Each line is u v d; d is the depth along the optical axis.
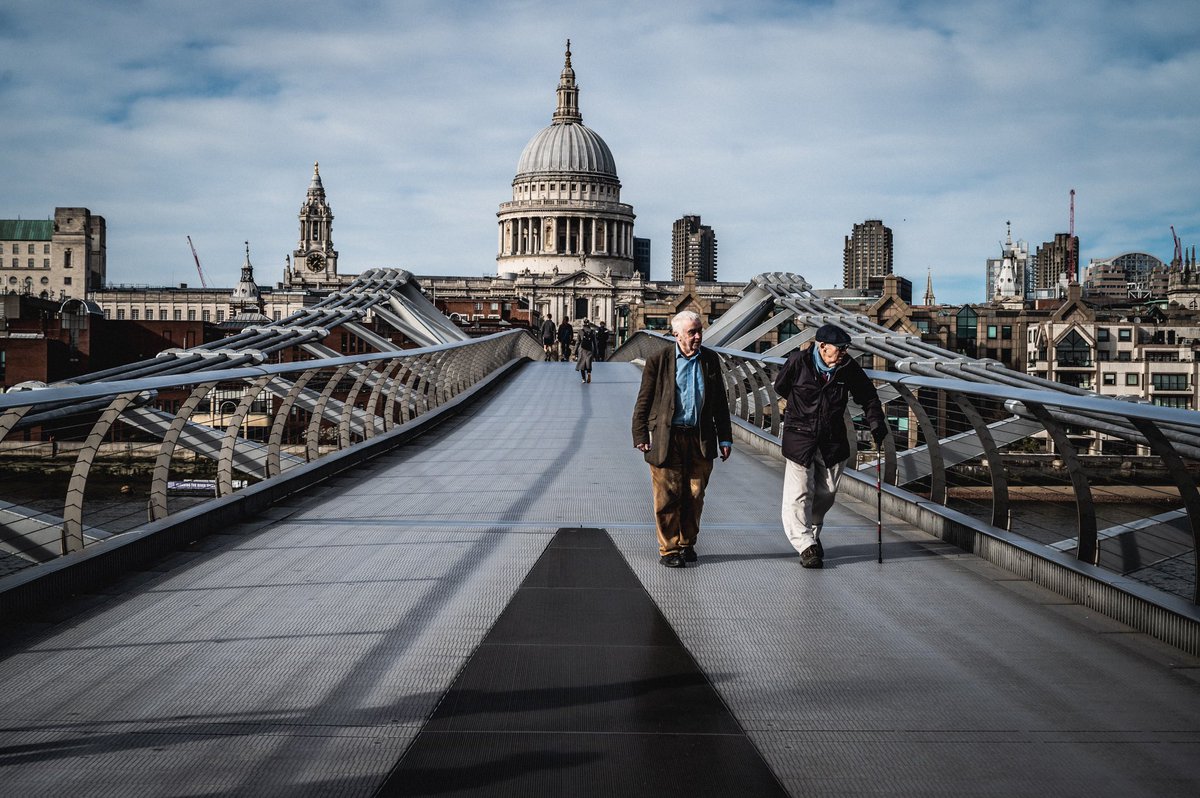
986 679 6.32
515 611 7.73
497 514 11.73
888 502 11.91
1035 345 111.94
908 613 7.75
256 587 8.39
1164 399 108.38
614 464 16.34
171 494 28.84
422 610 7.73
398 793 4.77
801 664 6.57
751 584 8.59
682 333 9.09
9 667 6.46
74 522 8.71
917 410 11.24
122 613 7.64
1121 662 6.64
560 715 5.69
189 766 5.06
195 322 89.81
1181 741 5.41
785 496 9.33
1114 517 26.19
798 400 9.17
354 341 83.75
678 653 6.77
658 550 9.88
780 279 50.44
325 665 6.50
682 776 4.96
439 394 26.23
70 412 11.44
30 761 5.12
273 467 13.25
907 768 5.07
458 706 5.82
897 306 113.12
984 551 9.53
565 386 37.44
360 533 10.59
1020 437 18.77
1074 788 4.88
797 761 5.14
